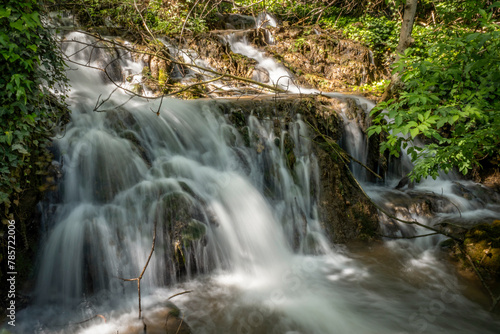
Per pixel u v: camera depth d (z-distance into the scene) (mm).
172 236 4125
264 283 4273
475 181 7258
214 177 5117
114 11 9438
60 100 5363
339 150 5926
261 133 5969
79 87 7074
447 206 6102
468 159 4266
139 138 5148
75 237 3920
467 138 3857
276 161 5824
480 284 4227
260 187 5645
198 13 10586
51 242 3959
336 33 12336
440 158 4105
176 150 5395
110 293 3898
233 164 5566
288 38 11633
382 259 4859
